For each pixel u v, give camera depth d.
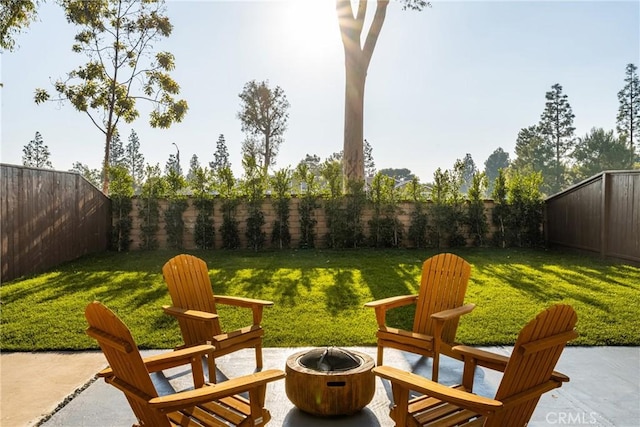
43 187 7.73
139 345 3.91
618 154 33.16
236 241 10.15
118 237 10.11
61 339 4.04
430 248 10.19
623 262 8.15
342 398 2.50
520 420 1.90
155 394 1.78
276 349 3.82
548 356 1.80
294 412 2.67
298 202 10.23
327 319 4.62
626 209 8.10
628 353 3.71
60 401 2.84
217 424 2.02
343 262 8.09
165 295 5.54
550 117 36.72
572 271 7.23
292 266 7.65
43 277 6.84
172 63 14.10
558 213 10.16
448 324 3.36
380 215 10.35
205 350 2.45
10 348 3.83
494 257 8.84
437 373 2.97
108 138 13.55
